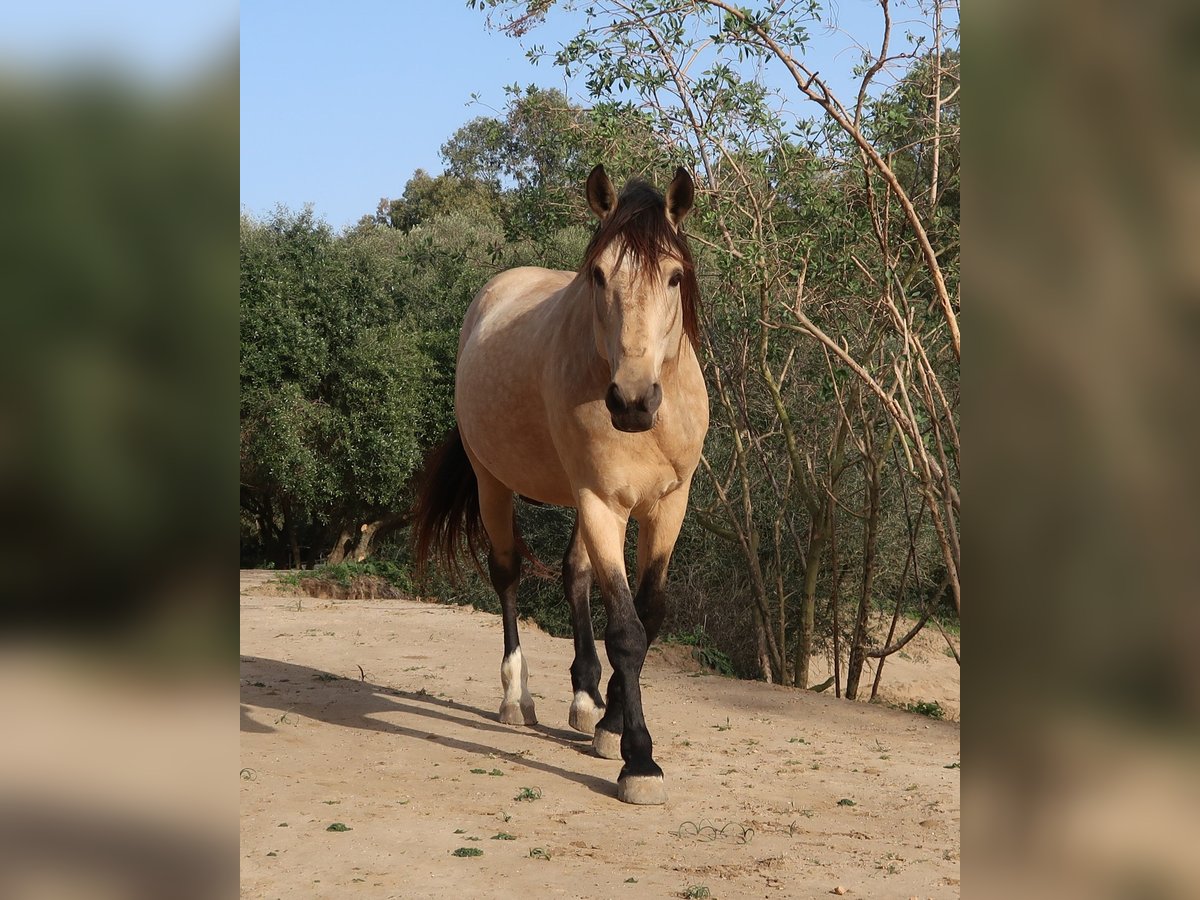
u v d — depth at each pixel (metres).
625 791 3.62
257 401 15.41
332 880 2.69
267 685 5.39
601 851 3.04
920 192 6.09
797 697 5.81
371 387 15.98
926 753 4.58
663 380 3.61
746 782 3.97
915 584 9.05
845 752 4.56
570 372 3.70
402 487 16.28
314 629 7.26
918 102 5.85
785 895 2.70
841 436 7.46
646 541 4.01
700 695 5.75
